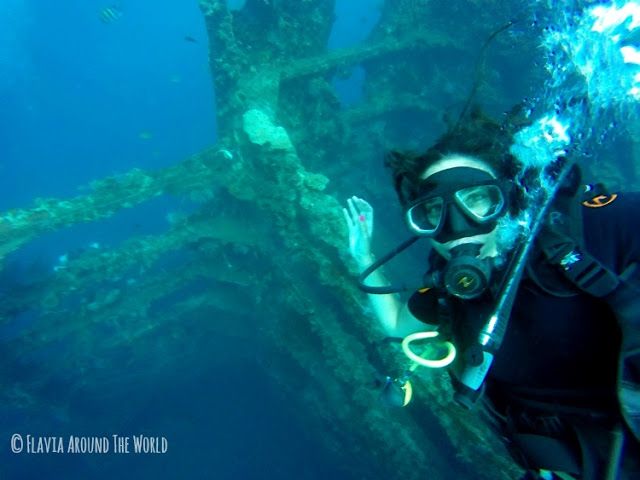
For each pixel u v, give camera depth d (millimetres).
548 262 1122
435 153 1451
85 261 8820
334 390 8930
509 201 1248
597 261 1045
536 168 1230
